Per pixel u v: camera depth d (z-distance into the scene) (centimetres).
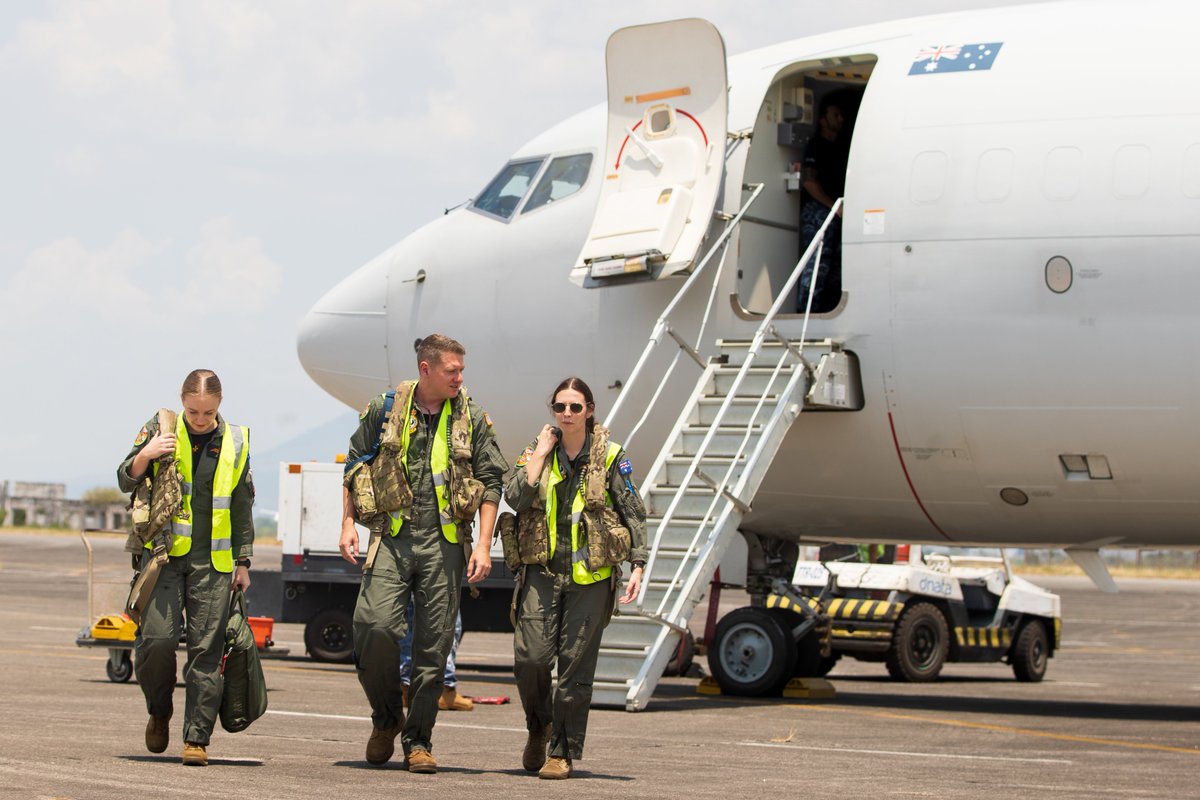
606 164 1579
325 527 2106
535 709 918
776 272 1596
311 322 1859
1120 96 1402
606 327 1598
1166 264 1356
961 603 2247
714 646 1684
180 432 916
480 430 922
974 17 1552
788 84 1616
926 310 1441
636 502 915
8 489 12650
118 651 1617
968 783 938
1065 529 1531
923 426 1469
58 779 813
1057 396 1402
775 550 1752
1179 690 2084
